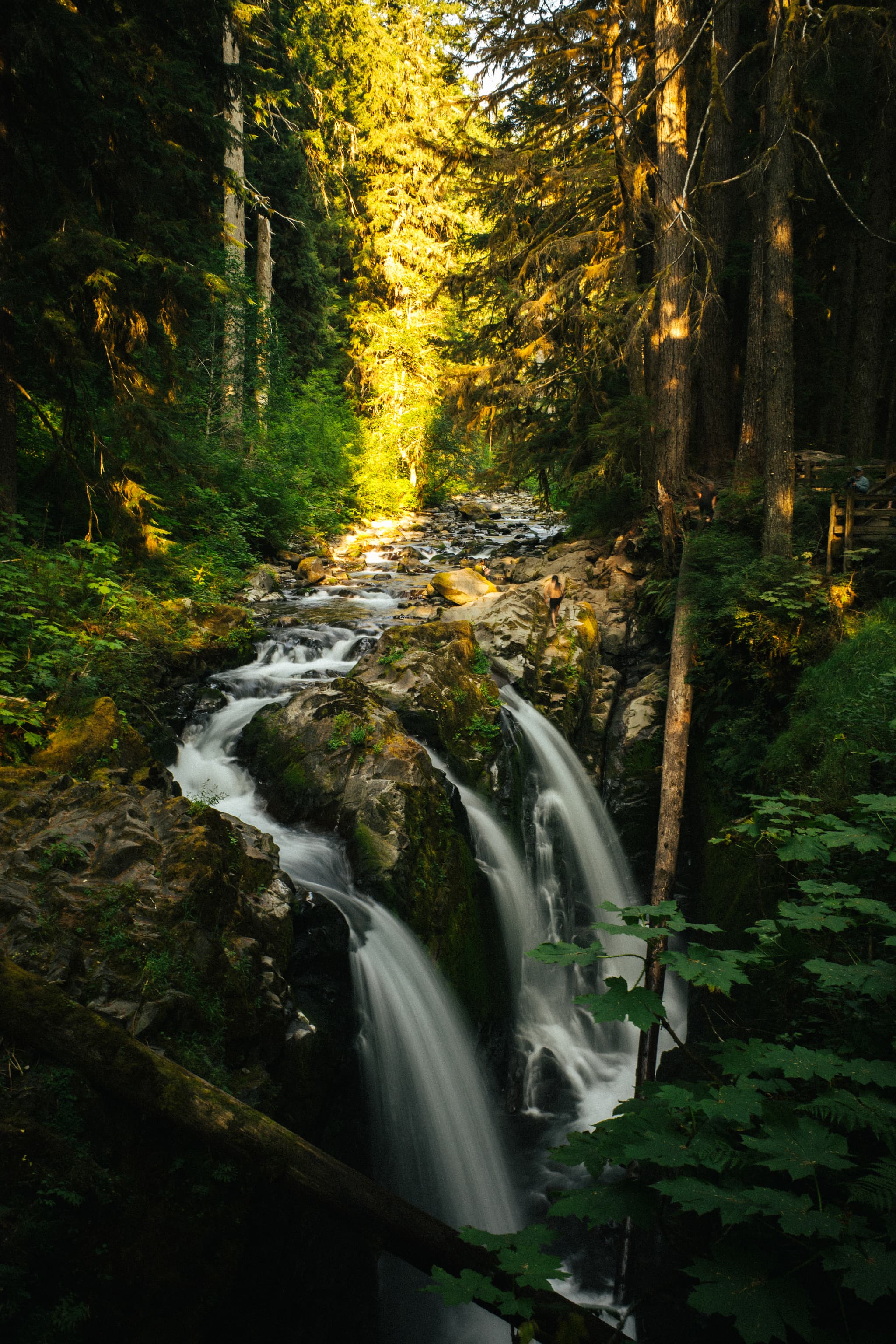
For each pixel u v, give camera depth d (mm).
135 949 4492
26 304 9406
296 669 11094
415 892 7258
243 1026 4801
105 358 10773
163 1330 3707
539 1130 8273
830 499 12188
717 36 16516
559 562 16328
